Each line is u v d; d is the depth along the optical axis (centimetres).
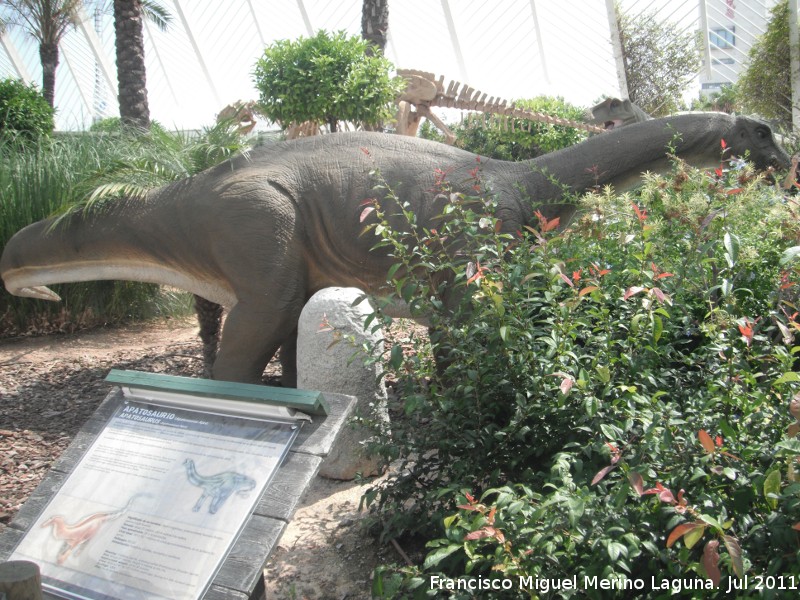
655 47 2362
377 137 455
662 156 455
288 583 296
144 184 481
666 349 268
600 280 291
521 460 277
